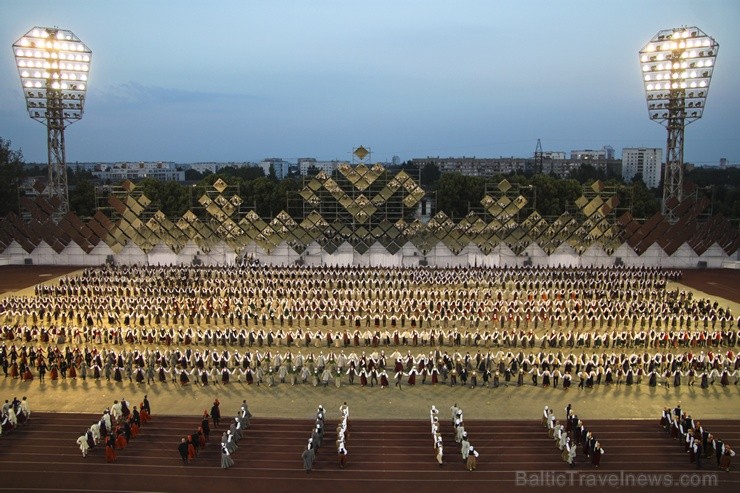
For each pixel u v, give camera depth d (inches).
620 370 1708.9
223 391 1665.8
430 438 1392.7
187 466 1259.8
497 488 1173.1
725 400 1600.6
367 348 1999.3
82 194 4510.3
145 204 3390.7
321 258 3371.1
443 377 1721.2
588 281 2738.7
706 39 3257.9
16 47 3331.7
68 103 3587.6
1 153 4734.3
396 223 3348.9
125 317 2202.3
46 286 2802.7
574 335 2046.0
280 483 1192.2
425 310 2183.8
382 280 2795.3
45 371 1760.6
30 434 1408.7
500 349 1980.8
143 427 1444.4
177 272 2979.8
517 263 3344.0
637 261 3346.5
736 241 3351.4
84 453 1295.5
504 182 3435.0
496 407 1560.0
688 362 1732.3
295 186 4753.9
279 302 2428.6
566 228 3319.4
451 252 3353.8
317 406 1568.7
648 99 3491.6
